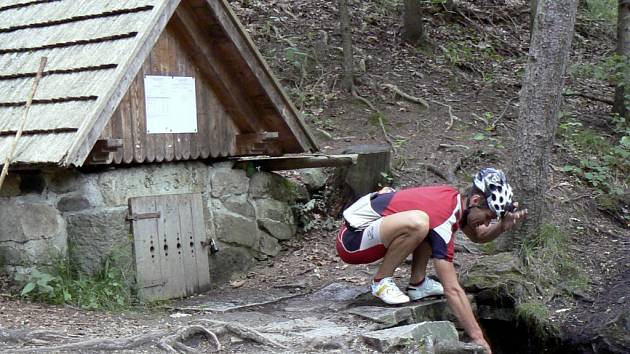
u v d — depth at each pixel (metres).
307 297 6.55
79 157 5.69
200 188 7.15
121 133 6.28
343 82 11.34
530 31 13.70
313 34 12.57
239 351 4.85
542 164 7.28
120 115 6.27
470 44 13.31
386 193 5.95
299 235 8.24
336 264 7.58
